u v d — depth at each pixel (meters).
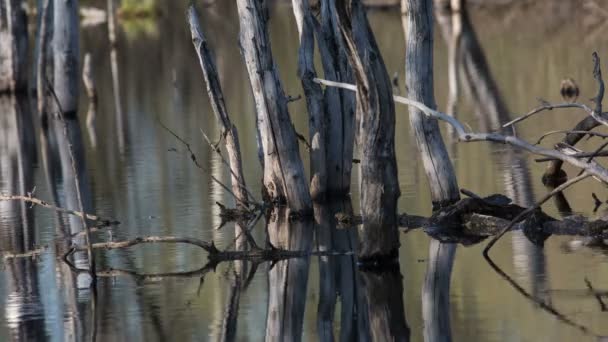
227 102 30.28
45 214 17.25
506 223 14.70
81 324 11.14
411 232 14.95
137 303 11.92
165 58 43.59
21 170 21.83
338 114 17.12
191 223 16.16
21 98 34.22
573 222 14.32
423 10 15.61
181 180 19.81
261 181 18.72
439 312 11.20
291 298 12.03
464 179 18.47
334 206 16.84
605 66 32.69
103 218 15.91
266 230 15.52
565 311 10.95
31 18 57.34
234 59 41.53
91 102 32.09
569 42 39.81
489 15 53.22
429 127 15.80
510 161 19.91
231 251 14.05
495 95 29.22
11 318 11.45
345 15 12.81
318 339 10.53
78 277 13.18
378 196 13.14
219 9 66.69
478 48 40.41
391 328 10.75
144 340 10.53
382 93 12.91
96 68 41.81
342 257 13.79
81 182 20.09
